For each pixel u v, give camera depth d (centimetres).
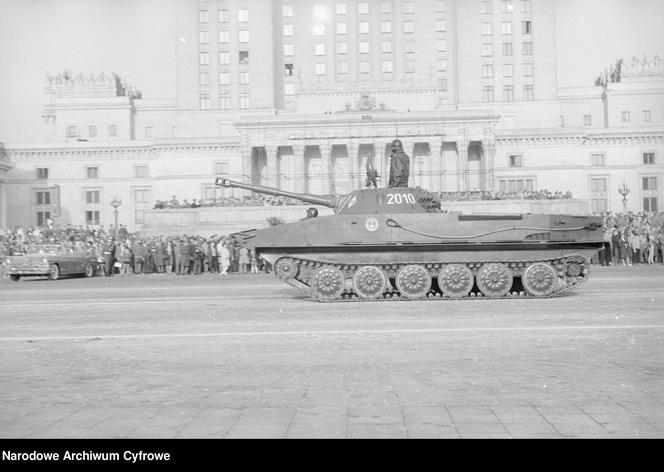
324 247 2158
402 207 2252
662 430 695
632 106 9412
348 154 7919
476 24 9825
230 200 6625
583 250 2153
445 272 2150
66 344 1348
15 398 871
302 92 8594
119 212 8869
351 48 10000
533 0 9744
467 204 6316
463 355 1145
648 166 8325
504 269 2142
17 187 8894
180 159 8725
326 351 1210
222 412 786
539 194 6562
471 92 9806
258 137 7888
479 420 738
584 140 8412
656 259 4544
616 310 1803
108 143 8881
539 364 1055
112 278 4172
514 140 8456
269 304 2141
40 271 4028
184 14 9825
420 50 9888
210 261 4538
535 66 9731
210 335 1444
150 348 1283
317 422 736
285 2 10100
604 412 768
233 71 9794
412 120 7781
